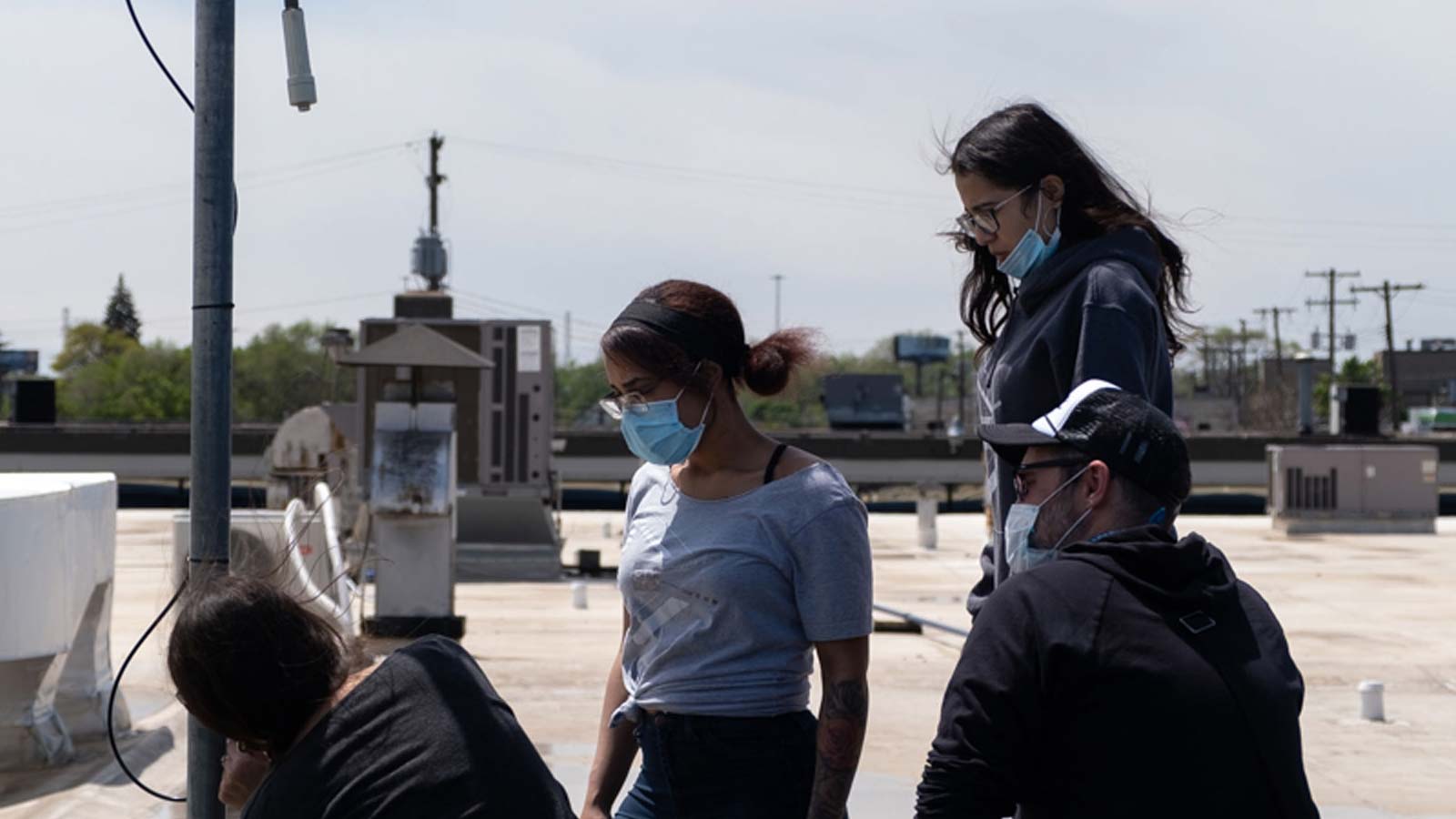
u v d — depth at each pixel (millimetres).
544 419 16750
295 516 8266
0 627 6180
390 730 2604
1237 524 24344
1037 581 2670
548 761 7469
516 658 10352
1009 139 3539
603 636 11367
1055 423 2855
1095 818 2574
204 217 4379
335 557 8273
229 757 2902
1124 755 2561
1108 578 2637
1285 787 2580
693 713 3412
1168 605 2619
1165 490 2783
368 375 16641
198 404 4352
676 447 3389
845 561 3369
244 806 2820
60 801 6242
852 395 49594
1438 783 7430
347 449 13438
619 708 3619
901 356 79625
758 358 3498
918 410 85438
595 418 53406
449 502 10922
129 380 90750
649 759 3516
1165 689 2553
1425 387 118875
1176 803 2545
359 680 2734
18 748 6730
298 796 2557
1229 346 104000
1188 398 94438
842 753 3342
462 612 12641
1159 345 3424
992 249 3654
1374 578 16016
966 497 38438
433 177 42812
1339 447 22500
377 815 2529
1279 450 22125
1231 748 2551
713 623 3389
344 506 14203
